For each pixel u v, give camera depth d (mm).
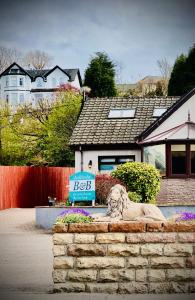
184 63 47531
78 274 7891
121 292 7832
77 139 27828
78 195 18469
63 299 7473
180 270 7820
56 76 82750
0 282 8938
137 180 18891
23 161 47500
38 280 9109
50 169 35906
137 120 29109
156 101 30828
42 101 54500
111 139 27578
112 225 7895
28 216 24312
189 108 25656
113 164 27500
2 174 29250
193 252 7828
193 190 24203
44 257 11984
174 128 25031
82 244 7914
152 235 7859
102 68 53750
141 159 26297
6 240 15750
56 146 44000
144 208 9305
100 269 7879
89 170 27469
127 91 61344
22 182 32000
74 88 52031
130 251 7863
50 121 44875
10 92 82750
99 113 29938
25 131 47938
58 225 7949
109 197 9430
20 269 10289
